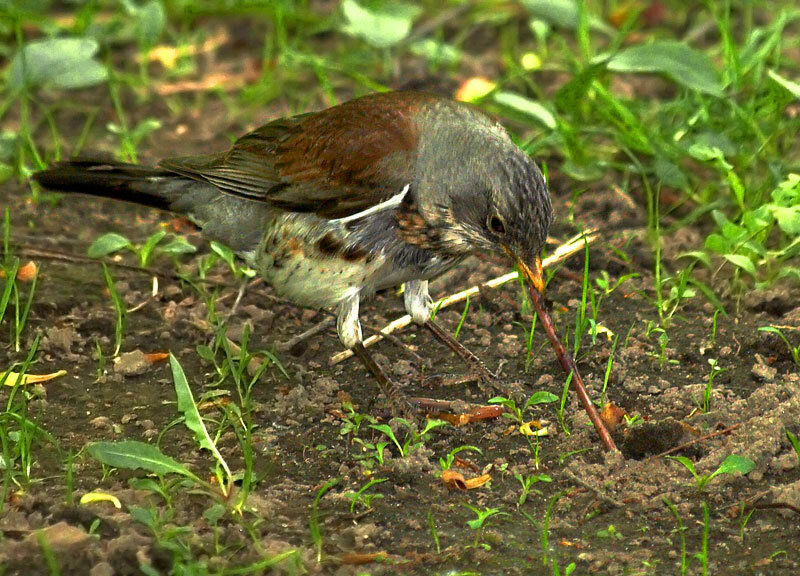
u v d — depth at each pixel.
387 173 9.98
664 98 16.28
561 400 10.12
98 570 7.89
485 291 12.20
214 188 11.15
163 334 11.64
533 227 9.64
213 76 17.28
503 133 10.03
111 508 8.76
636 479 9.27
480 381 10.89
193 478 8.91
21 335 11.50
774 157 13.90
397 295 12.56
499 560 8.33
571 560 8.33
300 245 10.44
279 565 8.13
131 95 16.77
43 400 10.46
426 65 17.14
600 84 14.88
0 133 15.37
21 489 9.05
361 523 8.77
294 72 17.20
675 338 11.46
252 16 18.62
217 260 12.77
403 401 10.39
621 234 13.23
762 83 15.09
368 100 10.60
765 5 17.98
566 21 16.33
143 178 11.33
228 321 11.89
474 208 9.78
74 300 12.13
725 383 10.70
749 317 11.76
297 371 11.14
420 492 9.21
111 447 8.83
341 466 9.53
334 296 10.48
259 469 9.52
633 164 14.42
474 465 9.53
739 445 9.45
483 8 18.81
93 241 13.30
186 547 8.19
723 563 8.25
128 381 10.91
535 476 9.27
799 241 11.88
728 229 11.73
